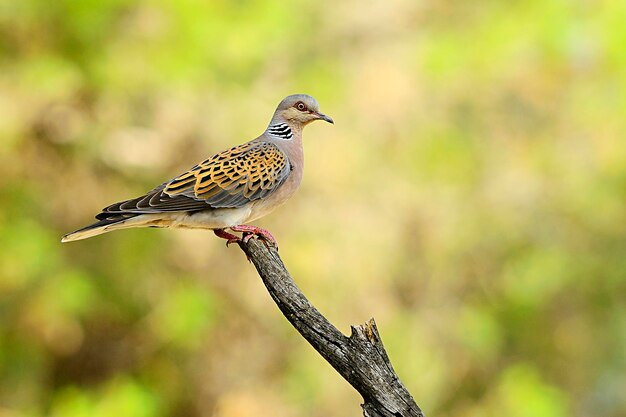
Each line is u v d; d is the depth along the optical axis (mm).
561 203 15859
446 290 15547
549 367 16250
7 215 14773
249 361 15250
